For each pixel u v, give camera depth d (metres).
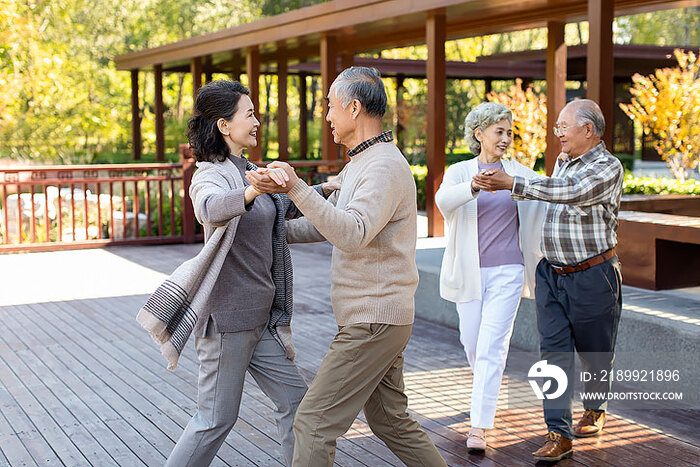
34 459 3.50
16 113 17.14
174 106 27.97
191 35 25.20
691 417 3.97
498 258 3.68
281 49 13.73
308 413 2.62
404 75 18.47
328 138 11.15
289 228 3.01
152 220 10.96
